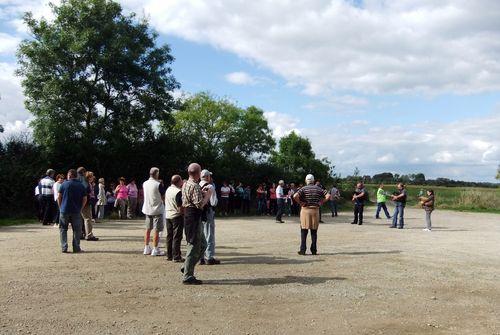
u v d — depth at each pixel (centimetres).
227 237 1605
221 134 4531
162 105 2991
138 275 895
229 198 2995
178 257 1043
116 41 2720
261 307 695
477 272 1003
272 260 1109
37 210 2173
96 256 1102
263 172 3734
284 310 682
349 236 1703
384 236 1716
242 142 4562
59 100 2677
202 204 834
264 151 4703
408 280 907
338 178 4781
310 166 4619
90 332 568
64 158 2641
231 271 960
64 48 2669
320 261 1106
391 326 620
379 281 891
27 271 910
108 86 2881
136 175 2903
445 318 662
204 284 836
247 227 2022
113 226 1892
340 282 874
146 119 2955
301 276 922
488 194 3969
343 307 705
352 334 584
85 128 2816
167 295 751
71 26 2730
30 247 1235
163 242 1385
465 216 3077
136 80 2884
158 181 1148
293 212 3111
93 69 2802
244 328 597
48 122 2658
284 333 582
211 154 3331
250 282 859
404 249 1345
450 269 1032
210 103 4462
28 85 2692
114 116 2912
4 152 2542
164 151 3017
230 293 773
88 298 720
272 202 3012
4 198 2272
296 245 1403
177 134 3422
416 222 2506
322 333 585
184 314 651
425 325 627
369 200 4803
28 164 2455
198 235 835
